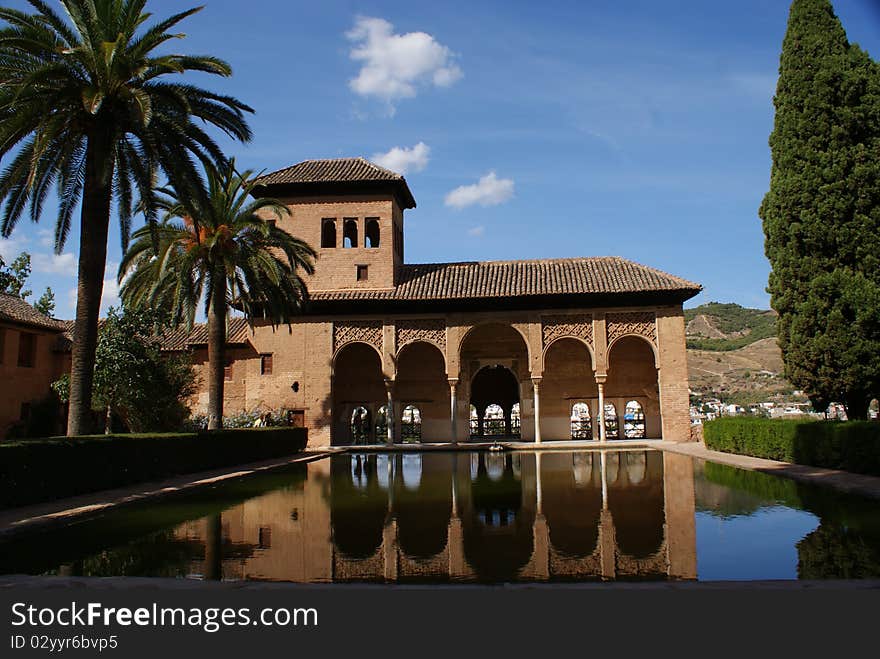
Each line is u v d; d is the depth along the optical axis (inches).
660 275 1057.5
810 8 653.3
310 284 1106.1
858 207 612.4
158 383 882.8
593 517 365.1
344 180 1103.0
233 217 755.4
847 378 595.2
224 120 593.9
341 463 791.7
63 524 351.3
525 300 1044.5
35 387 1022.4
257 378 1085.1
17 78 480.7
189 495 482.3
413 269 1167.6
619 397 1143.0
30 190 466.0
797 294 636.7
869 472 478.9
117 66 494.0
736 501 409.4
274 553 281.3
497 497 455.2
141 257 765.9
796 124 647.1
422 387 1167.0
